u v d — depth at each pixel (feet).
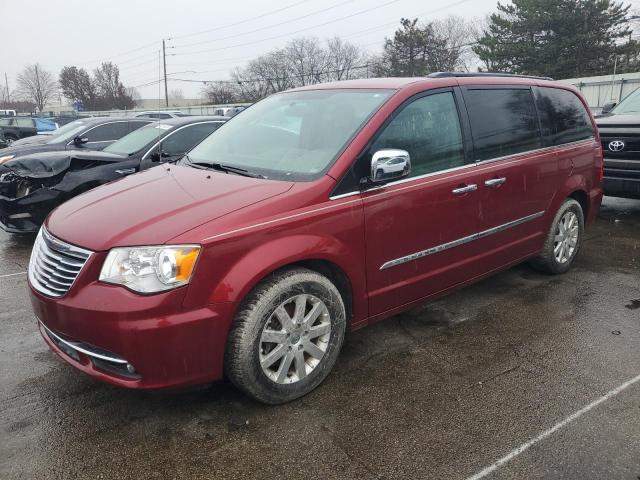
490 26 129.90
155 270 8.48
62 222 10.02
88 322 8.52
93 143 31.27
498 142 13.60
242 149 12.46
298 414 9.75
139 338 8.38
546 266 16.37
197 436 9.16
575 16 115.24
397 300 11.76
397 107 11.44
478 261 13.42
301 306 9.87
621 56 119.24
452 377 10.97
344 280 10.71
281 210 9.55
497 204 13.51
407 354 11.93
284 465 8.46
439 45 160.97
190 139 24.30
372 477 8.19
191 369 8.86
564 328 13.17
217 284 8.80
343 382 10.81
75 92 261.24
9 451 8.78
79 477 8.23
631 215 25.02
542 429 9.27
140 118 33.60
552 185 15.39
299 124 12.23
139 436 9.17
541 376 10.96
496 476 8.18
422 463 8.48
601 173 17.69
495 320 13.66
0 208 20.67
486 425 9.39
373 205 10.71
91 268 8.71
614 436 9.05
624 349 12.09
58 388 10.66
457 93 12.87
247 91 232.94
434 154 12.05
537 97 15.23
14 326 13.67
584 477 8.14
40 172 20.59
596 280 16.48
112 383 8.87
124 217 9.39
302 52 228.84
